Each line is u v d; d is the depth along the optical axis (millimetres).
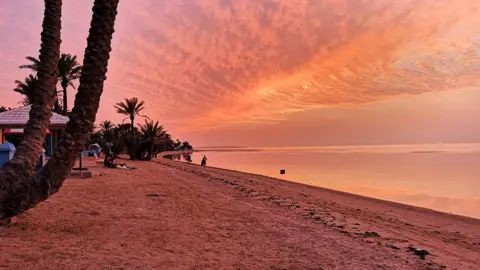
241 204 12312
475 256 7633
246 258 6133
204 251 6395
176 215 9453
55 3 7492
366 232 8984
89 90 6773
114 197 11938
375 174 38281
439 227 11234
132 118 58781
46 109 7406
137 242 6676
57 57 7609
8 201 6574
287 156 103812
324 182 29391
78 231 7191
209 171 31016
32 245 6031
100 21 6719
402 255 6980
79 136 6816
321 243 7469
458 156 88812
